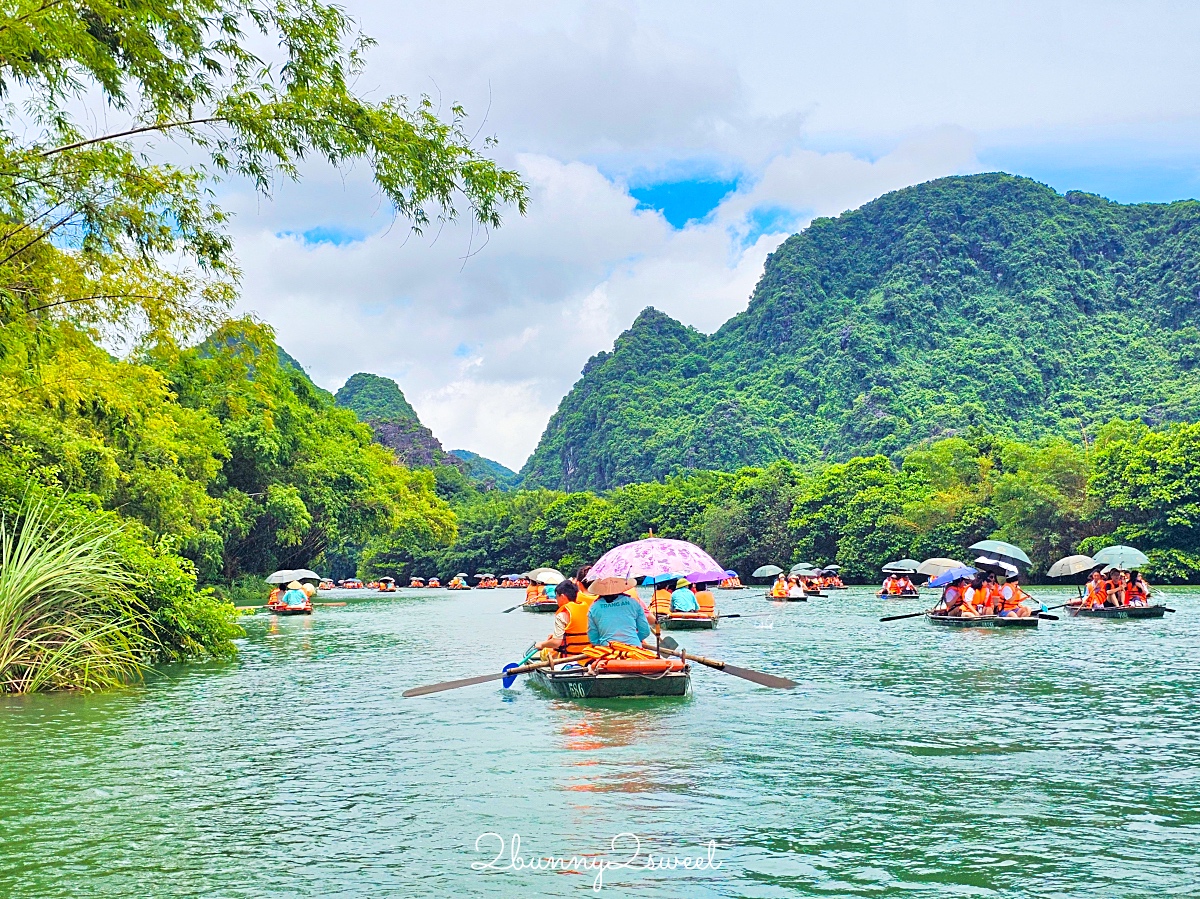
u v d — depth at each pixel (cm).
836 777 782
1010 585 2598
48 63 1113
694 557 1644
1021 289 19975
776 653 1820
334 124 1164
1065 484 6162
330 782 781
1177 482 5441
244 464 4719
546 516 10781
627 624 1270
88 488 2269
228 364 1564
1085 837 621
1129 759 843
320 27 1136
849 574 7294
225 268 1368
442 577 11325
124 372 1819
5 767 841
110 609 1495
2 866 577
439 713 1121
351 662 1752
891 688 1304
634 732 981
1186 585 5441
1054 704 1157
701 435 17788
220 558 3962
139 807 708
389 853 597
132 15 1111
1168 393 14412
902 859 580
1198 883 538
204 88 1159
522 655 1898
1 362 1422
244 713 1133
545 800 717
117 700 1244
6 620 1308
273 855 595
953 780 771
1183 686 1316
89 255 1362
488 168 1180
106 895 529
